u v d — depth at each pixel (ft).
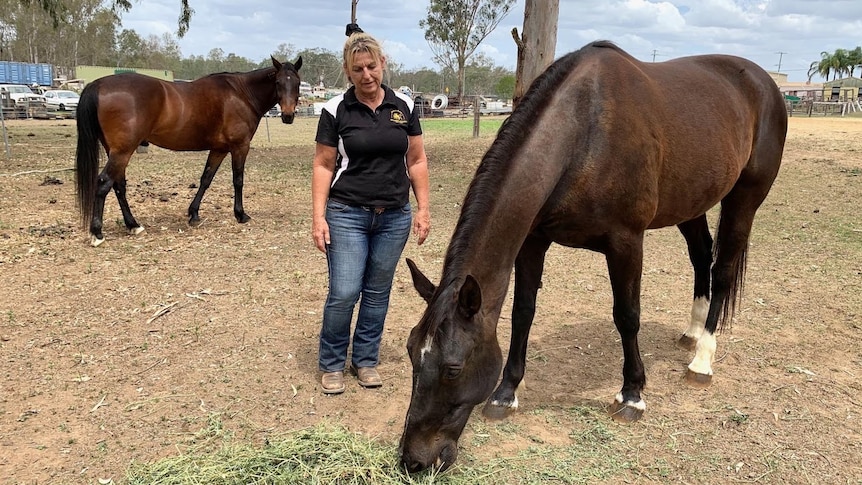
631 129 8.77
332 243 9.95
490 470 8.31
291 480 7.74
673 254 20.29
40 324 13.15
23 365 11.24
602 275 17.87
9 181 30.81
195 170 38.50
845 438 9.31
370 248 10.36
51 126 73.10
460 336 6.76
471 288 6.62
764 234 22.34
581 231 9.08
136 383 10.72
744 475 8.39
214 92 21.93
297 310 14.44
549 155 8.25
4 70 136.67
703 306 12.79
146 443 8.88
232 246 20.02
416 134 10.15
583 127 8.60
